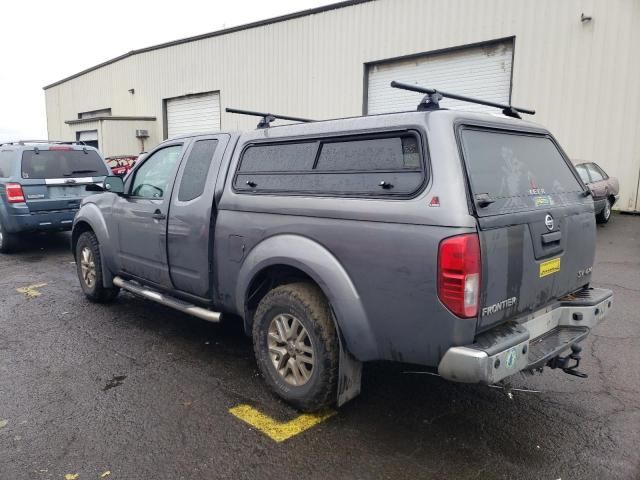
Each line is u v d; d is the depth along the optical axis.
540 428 3.31
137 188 5.10
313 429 3.28
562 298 3.55
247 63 20.33
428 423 3.36
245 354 4.52
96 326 5.24
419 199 2.78
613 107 12.32
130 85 26.89
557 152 3.82
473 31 14.18
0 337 4.93
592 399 3.70
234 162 3.99
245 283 3.74
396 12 15.66
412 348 2.85
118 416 3.43
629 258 8.41
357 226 3.02
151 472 2.84
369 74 16.77
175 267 4.48
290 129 3.67
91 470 2.85
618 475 2.83
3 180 8.70
